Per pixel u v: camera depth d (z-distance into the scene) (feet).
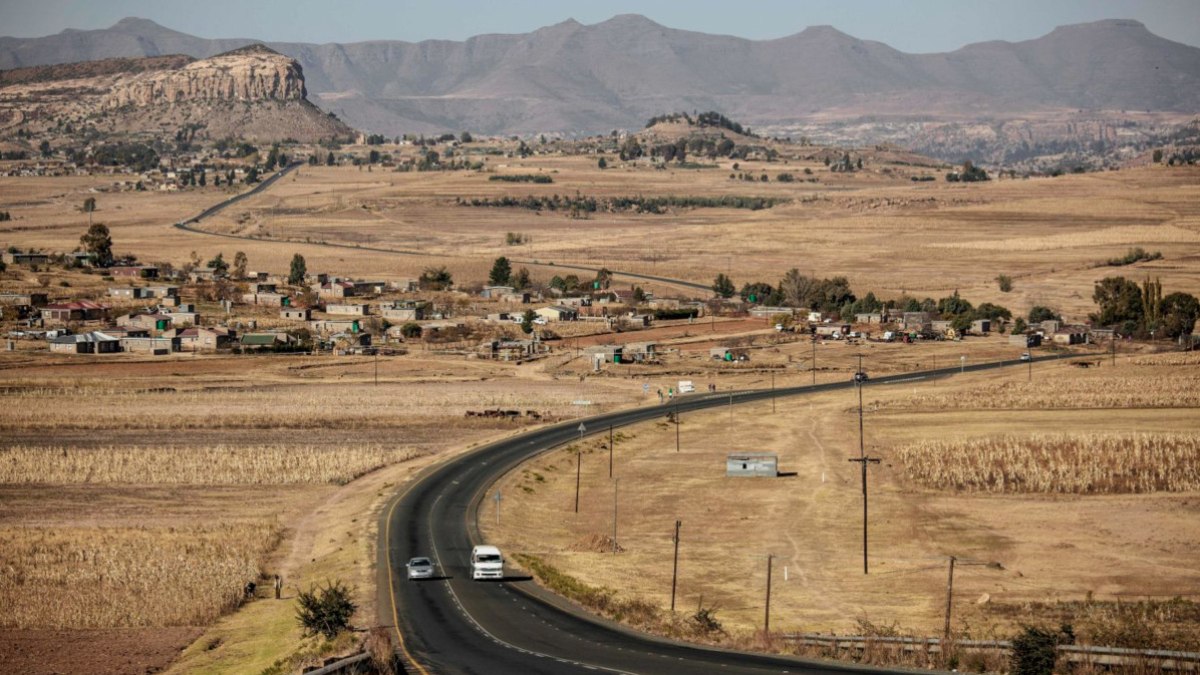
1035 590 465.06
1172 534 548.31
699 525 586.45
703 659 353.51
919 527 570.46
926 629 402.31
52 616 436.76
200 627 429.79
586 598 437.99
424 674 337.31
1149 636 376.68
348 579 471.62
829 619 423.23
